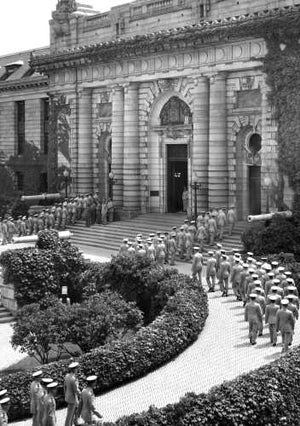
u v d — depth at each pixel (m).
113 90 59.19
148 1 56.47
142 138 58.16
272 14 43.44
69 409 21.41
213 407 19.30
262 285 32.16
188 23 53.03
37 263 39.53
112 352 24.88
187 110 54.91
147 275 35.09
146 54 54.97
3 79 84.56
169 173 57.97
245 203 50.62
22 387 23.53
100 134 62.56
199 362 25.64
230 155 50.72
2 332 35.97
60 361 24.75
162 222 54.22
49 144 67.31
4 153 81.56
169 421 18.81
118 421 18.72
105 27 61.09
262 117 46.69
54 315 28.36
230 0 49.66
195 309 29.36
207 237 46.72
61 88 64.81
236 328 29.53
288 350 24.42
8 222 55.50
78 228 57.81
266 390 20.27
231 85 50.12
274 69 45.00
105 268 37.44
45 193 69.88
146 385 24.25
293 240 41.97
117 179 59.34
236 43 48.28
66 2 65.06
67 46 65.19
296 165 44.34
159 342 26.06
